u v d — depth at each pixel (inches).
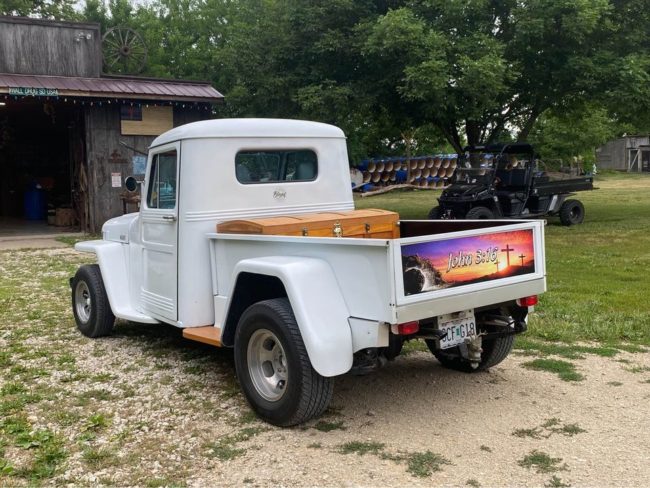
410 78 491.2
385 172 1258.0
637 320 248.4
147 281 216.7
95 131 581.9
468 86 498.9
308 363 148.2
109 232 252.1
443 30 546.6
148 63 1166.3
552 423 156.4
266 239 167.8
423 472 132.0
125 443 149.4
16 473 135.4
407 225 208.1
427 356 215.3
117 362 212.7
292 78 589.9
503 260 161.8
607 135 1322.6
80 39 580.1
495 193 542.6
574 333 234.2
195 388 186.2
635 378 188.4
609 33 579.5
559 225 600.4
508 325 173.5
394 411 166.6
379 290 140.3
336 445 146.2
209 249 189.5
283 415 153.3
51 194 787.4
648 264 378.0
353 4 564.7
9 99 557.9
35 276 382.6
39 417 165.6
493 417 161.0
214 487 128.5
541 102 616.7
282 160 205.8
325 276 150.8
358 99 564.1
